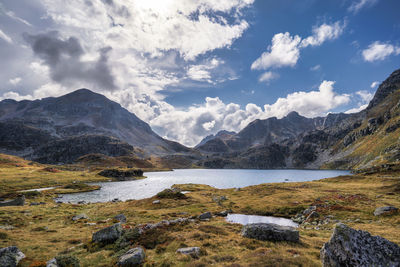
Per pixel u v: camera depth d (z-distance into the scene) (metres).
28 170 197.12
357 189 82.75
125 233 25.05
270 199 70.19
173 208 63.72
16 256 16.89
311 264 15.06
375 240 13.59
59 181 157.38
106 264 17.47
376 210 45.00
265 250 19.75
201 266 15.67
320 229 38.22
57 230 33.47
